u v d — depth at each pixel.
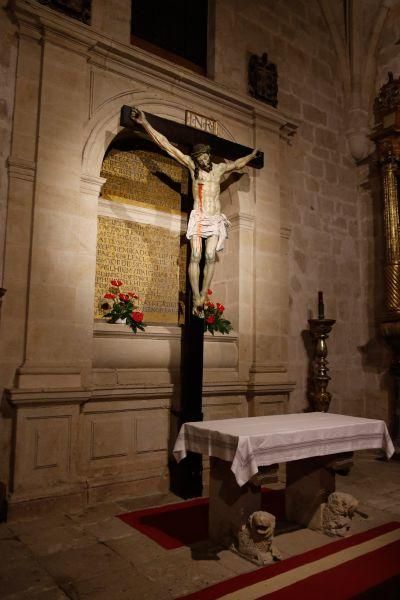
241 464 3.12
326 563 3.15
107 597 2.71
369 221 7.52
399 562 3.17
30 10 4.49
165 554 3.29
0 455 4.07
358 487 5.11
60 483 4.20
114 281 5.15
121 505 4.36
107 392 4.62
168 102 5.48
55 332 4.38
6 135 4.44
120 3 5.30
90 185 4.77
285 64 6.94
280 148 6.62
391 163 6.97
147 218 5.82
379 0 7.51
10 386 4.18
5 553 3.29
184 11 6.18
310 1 7.40
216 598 2.69
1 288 3.95
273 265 6.16
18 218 4.37
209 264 4.85
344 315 7.25
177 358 5.28
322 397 6.26
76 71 4.77
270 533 3.16
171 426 5.09
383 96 7.25
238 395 5.77
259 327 5.94
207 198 4.91
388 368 7.07
